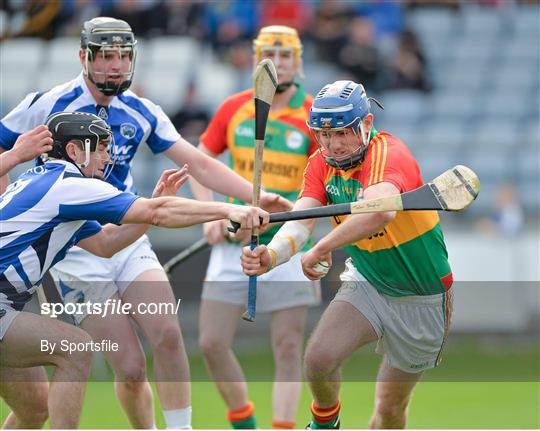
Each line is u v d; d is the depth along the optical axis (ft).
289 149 78.48
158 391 65.05
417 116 166.40
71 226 56.85
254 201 57.82
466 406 98.99
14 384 60.23
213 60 167.94
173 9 167.73
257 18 169.78
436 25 184.75
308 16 170.81
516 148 158.30
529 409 97.09
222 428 87.56
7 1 165.07
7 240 55.62
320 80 165.37
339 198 59.88
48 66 165.58
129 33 63.57
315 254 56.75
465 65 179.52
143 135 66.95
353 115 56.44
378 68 167.02
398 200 54.80
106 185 56.29
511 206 133.18
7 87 164.14
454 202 54.70
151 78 163.73
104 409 96.73
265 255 58.39
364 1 175.73
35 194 55.83
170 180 58.70
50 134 56.70
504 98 173.47
